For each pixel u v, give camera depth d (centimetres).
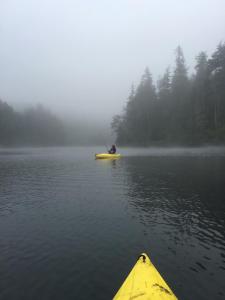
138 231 937
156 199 1362
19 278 659
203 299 573
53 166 3055
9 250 809
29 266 714
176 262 723
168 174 2167
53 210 1205
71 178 2105
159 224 1003
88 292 603
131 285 505
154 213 1134
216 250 791
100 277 658
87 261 735
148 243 840
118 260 737
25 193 1573
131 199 1372
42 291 608
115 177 2100
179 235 901
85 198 1417
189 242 846
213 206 1220
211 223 1009
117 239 872
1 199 1430
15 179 2103
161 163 3022
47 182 1941
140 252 781
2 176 2277
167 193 1484
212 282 632
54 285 629
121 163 3188
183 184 1730
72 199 1402
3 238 898
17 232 948
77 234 920
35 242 862
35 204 1316
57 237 898
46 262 734
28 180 2045
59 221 1055
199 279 643
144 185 1730
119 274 669
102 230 951
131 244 834
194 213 1127
